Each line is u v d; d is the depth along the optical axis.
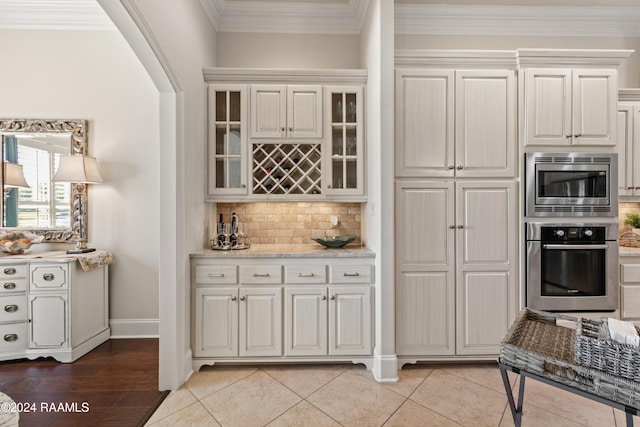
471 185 2.29
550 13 2.78
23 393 2.04
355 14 2.86
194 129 2.30
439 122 2.28
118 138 2.96
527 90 2.27
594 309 2.28
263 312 2.29
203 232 2.52
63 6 2.80
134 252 2.97
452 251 2.29
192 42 2.27
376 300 2.27
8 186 2.86
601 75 2.28
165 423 1.75
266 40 2.94
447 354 2.30
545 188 2.27
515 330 1.50
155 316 2.99
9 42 2.88
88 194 2.94
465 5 2.73
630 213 2.90
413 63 2.28
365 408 1.87
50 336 2.45
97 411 1.85
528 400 1.94
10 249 2.58
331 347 2.29
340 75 2.53
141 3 1.58
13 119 2.86
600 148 2.29
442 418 1.78
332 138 2.60
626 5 2.74
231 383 2.13
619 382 1.10
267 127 2.53
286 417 1.79
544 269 2.28
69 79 2.93
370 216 2.47
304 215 2.90
